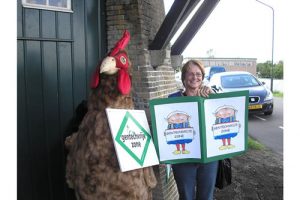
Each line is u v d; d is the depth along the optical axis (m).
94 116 2.14
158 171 3.40
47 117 2.94
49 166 2.97
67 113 3.11
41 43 2.88
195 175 2.70
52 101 2.98
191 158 2.50
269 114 9.92
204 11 4.21
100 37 3.46
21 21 2.72
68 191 3.12
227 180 2.93
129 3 3.50
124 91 2.15
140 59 3.54
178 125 2.47
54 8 2.96
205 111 2.47
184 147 2.49
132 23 3.52
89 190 2.07
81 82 3.24
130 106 2.27
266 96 9.37
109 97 2.15
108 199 2.06
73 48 3.16
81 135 2.16
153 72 3.73
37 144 2.88
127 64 2.22
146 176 2.26
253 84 9.62
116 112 2.12
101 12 3.48
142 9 3.59
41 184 2.93
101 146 2.06
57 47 3.01
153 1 4.04
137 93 3.58
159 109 2.45
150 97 3.56
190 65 2.62
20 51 2.72
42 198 2.94
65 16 3.07
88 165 2.05
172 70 4.64
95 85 2.18
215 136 2.52
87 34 3.29
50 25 2.94
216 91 2.75
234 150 2.59
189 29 4.37
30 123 2.82
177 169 2.69
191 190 2.72
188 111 2.46
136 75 3.57
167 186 3.68
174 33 3.69
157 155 2.45
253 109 9.27
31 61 2.80
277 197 4.67
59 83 3.04
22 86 2.75
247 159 6.34
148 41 3.68
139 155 2.20
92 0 3.34
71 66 3.14
